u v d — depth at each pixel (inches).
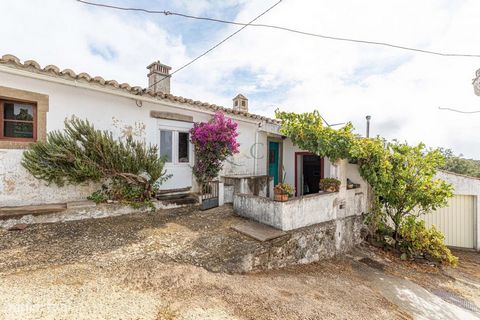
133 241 174.4
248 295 121.7
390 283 210.1
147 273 127.7
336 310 131.0
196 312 98.0
